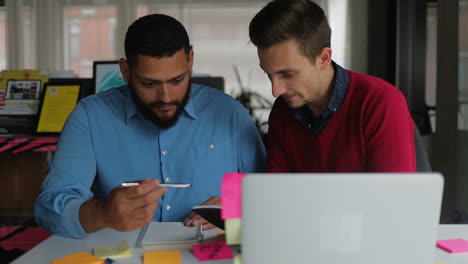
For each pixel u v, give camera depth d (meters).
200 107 1.46
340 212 0.67
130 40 1.20
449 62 2.27
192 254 1.01
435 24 3.10
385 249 0.67
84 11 4.67
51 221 1.15
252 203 0.68
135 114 1.38
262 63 1.10
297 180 0.67
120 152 1.39
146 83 1.21
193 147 1.42
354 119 1.16
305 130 1.26
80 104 1.40
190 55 1.29
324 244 0.67
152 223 1.23
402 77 3.36
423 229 0.67
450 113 2.29
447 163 2.31
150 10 4.62
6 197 2.39
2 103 2.43
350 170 1.18
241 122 1.47
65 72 2.54
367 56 4.17
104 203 1.03
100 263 0.93
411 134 1.14
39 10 4.62
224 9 4.69
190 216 1.21
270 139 1.37
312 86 1.11
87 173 1.33
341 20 4.28
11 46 4.61
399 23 3.38
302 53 1.05
